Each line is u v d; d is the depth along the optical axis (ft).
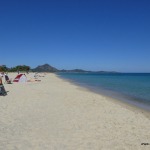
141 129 33.96
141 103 63.16
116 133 31.48
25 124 34.45
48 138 28.40
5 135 28.91
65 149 24.90
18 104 51.49
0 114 40.24
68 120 37.96
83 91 92.12
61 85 123.85
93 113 44.68
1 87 67.26
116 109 50.44
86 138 28.86
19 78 137.18
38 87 101.30
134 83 163.02
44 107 49.26
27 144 26.05
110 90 102.58
